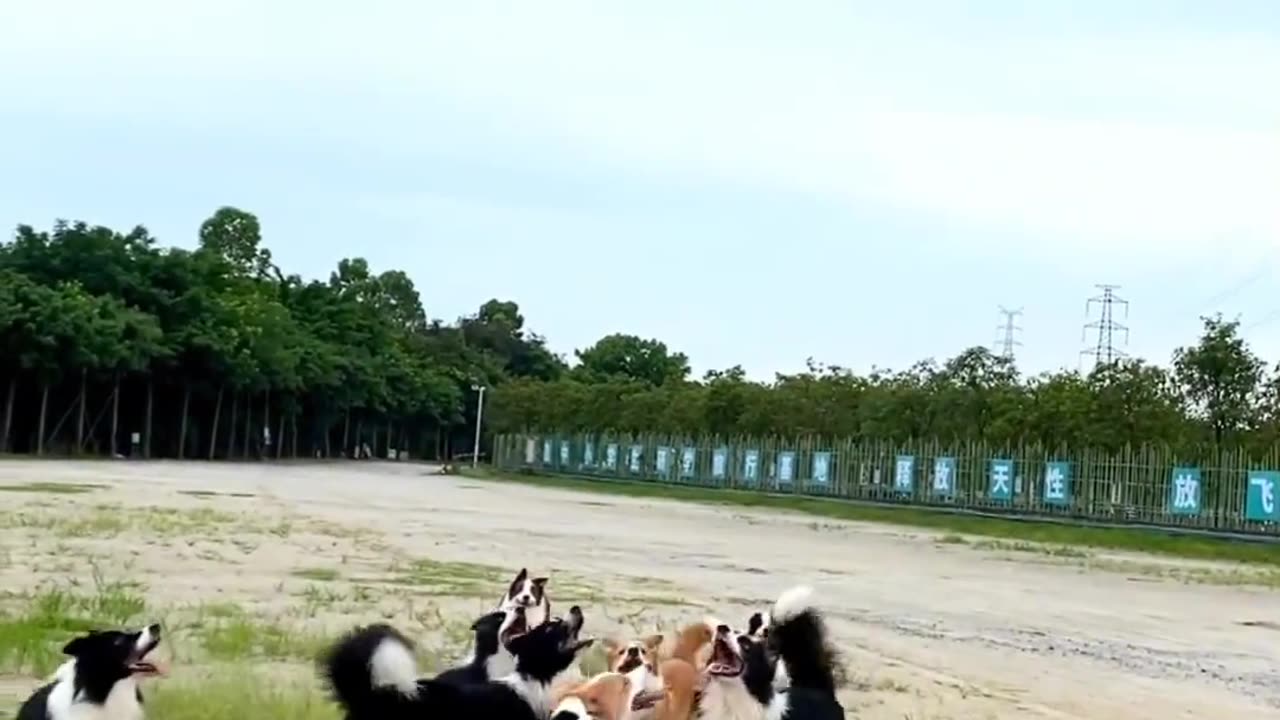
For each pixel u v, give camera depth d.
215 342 88.88
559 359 152.38
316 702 12.19
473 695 10.07
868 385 77.25
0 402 78.69
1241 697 17.61
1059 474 55.97
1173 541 46.88
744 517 56.22
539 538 37.03
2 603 17.67
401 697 9.59
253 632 16.53
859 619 23.14
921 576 32.19
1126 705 16.44
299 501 46.78
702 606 22.67
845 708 14.87
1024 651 20.61
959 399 65.94
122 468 66.12
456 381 132.25
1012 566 37.28
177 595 20.02
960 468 61.88
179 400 91.56
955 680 17.31
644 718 9.95
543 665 10.48
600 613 21.14
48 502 36.78
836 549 39.78
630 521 48.75
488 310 154.00
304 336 106.25
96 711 9.99
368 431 126.88
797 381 82.69
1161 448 52.62
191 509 37.88
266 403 100.06
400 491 61.69
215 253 103.19
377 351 119.25
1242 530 48.25
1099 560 41.06
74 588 19.58
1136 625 24.84
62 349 77.12
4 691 12.41
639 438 93.06
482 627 11.39
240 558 25.86
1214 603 29.67
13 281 77.75
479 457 123.00
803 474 73.81
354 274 135.38
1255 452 50.72
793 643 11.64
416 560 27.95
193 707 11.94
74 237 86.94
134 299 88.00
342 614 19.19
